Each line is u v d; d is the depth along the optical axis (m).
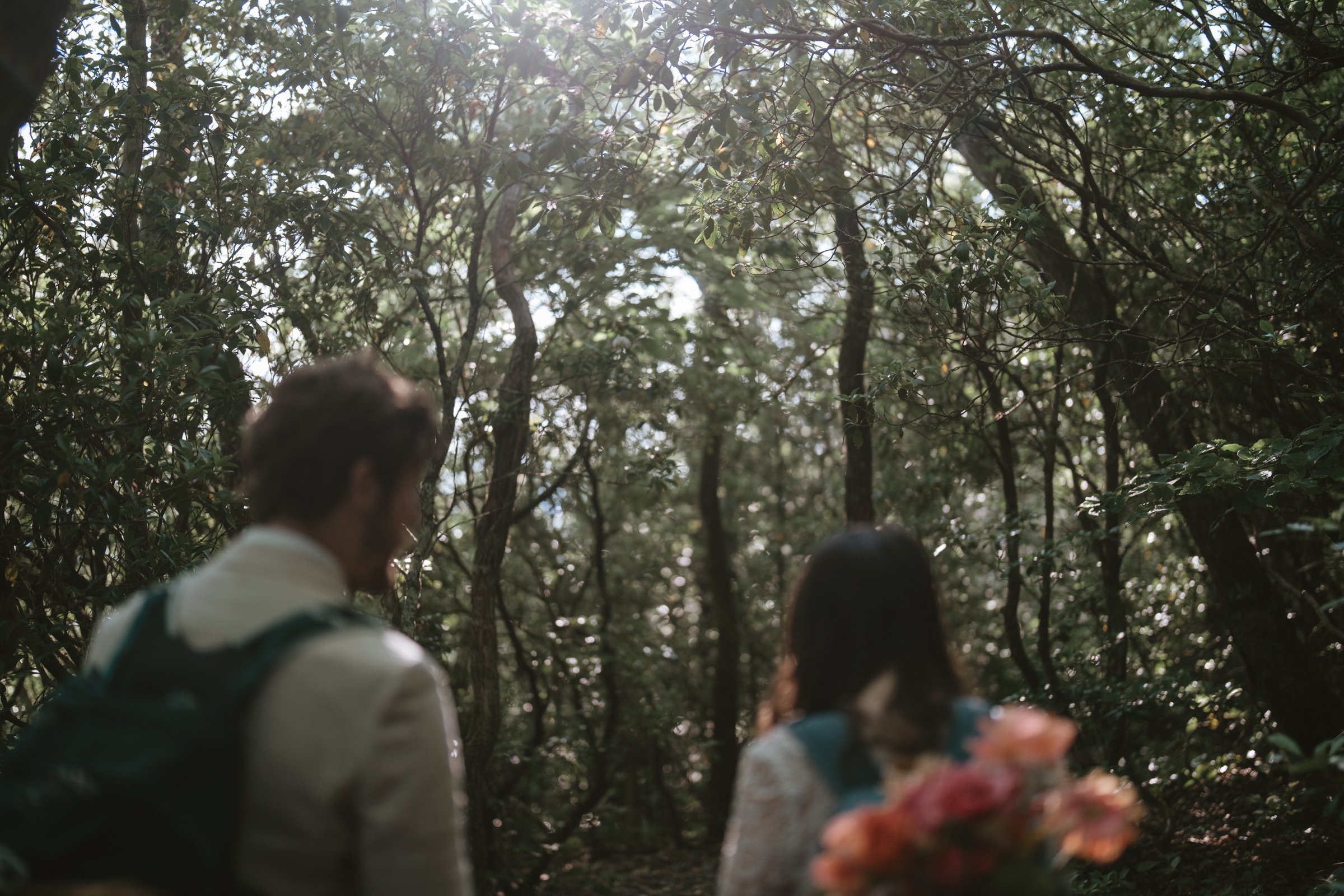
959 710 1.39
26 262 4.32
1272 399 5.48
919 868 1.13
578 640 9.07
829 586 1.47
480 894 5.94
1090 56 5.82
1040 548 7.30
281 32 5.56
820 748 1.31
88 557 4.03
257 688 1.13
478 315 6.49
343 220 5.53
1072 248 6.34
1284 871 4.99
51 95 4.82
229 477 4.60
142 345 3.71
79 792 1.05
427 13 5.52
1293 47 5.28
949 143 4.95
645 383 7.32
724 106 4.68
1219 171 5.82
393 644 1.22
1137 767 6.28
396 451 1.31
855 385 6.83
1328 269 4.70
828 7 5.31
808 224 5.43
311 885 1.11
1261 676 5.41
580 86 5.61
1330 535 5.03
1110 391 6.29
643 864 8.79
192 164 5.41
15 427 3.56
